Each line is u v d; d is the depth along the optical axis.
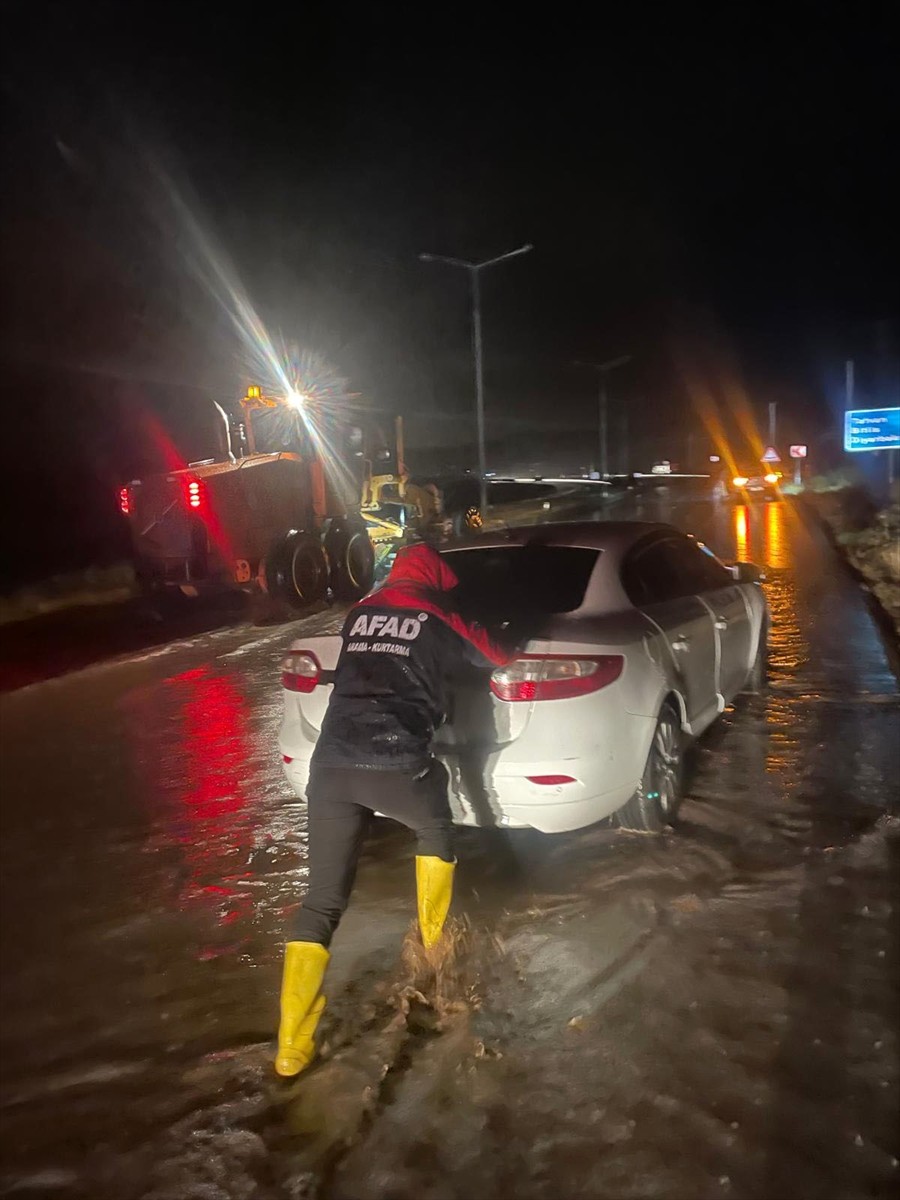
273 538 15.00
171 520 14.27
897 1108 3.30
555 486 52.84
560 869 5.23
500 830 5.80
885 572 16.30
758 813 5.82
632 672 5.20
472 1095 3.48
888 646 10.47
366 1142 3.30
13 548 23.52
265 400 15.23
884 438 37.78
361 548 16.50
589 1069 3.57
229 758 7.60
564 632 5.09
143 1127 3.47
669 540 6.62
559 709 4.89
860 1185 2.99
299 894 5.21
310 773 4.07
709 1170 3.08
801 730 7.39
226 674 10.73
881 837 5.37
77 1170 3.28
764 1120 3.27
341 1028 3.94
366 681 4.09
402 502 18.19
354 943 4.60
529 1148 3.22
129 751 7.93
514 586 5.68
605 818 5.51
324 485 16.19
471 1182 3.10
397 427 18.47
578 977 4.17
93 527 25.67
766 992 3.98
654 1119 3.30
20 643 13.47
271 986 4.34
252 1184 3.17
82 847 5.95
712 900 4.77
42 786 7.11
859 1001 3.89
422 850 4.18
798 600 13.89
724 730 7.46
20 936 4.86
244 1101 3.56
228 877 5.45
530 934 4.55
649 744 5.32
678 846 5.41
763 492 48.03
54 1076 3.78
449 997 4.07
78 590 18.42
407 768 3.99
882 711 7.86
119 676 10.89
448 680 4.34
